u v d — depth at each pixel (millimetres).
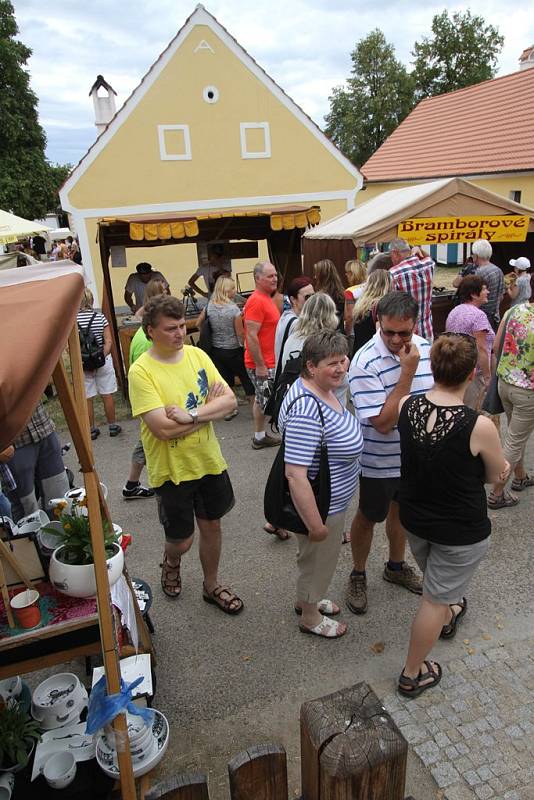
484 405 4059
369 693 1326
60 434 5863
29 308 1319
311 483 2365
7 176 28141
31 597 1808
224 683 2592
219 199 13500
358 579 3027
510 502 3889
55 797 1939
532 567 3264
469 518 2135
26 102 29078
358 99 37594
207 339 5703
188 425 2561
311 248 9664
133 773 1918
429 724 2312
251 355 4926
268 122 13430
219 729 2355
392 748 1201
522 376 3570
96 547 1692
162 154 12828
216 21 12492
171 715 2434
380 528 3773
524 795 2014
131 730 2064
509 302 8070
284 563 3479
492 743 2215
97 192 12625
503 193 16984
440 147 20359
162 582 3203
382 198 8078
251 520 3996
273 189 13883
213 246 8906
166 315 2508
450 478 2098
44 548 1964
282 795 1333
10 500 3203
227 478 2883
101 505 2035
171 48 12359
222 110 13023
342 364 2293
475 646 2717
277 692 2527
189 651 2795
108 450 5449
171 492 2717
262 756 1278
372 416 2553
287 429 2330
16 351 1152
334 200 14461
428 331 5004
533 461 4535
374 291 4348
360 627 2893
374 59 36781
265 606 3094
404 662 2654
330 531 2482
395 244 5289
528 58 23953
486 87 20969
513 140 17453
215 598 3070
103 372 5574
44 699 2223
